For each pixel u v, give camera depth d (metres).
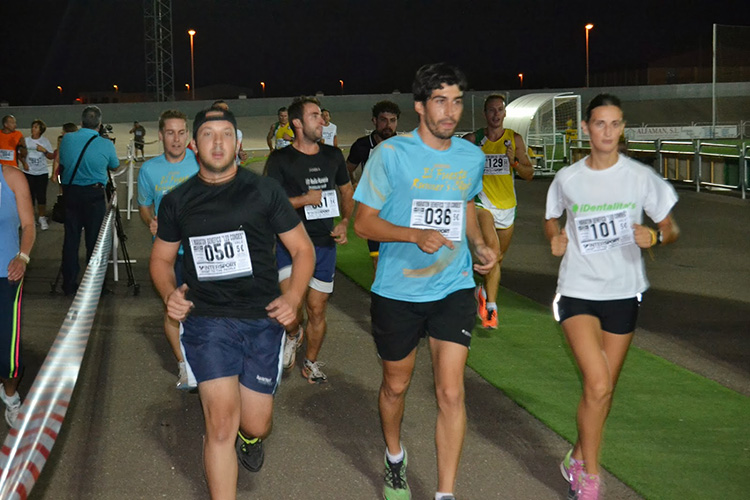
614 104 3.70
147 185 5.69
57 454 4.43
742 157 16.83
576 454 3.87
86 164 8.48
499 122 6.91
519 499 3.86
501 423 4.88
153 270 3.50
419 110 3.64
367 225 3.65
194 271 3.44
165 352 6.50
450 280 3.71
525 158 7.04
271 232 3.51
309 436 4.71
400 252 3.69
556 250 3.78
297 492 3.98
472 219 3.94
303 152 5.54
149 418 5.01
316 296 5.53
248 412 3.58
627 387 5.50
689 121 52.75
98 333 7.09
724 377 5.75
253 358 3.49
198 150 3.39
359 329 7.24
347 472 4.22
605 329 3.82
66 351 3.70
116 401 5.32
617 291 3.74
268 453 4.46
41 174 13.73
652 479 4.03
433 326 3.71
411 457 4.41
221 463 3.33
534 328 7.15
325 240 5.51
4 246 4.57
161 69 51.47
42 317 7.71
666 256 10.57
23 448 2.71
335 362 6.23
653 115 53.50
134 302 8.34
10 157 13.12
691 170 18.92
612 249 3.74
